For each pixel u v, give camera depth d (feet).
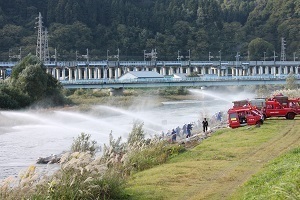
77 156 93.71
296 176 82.53
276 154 122.83
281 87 634.02
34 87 412.57
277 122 192.75
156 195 91.50
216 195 88.94
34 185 84.02
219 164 115.65
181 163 120.57
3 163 164.86
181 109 430.20
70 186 83.82
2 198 80.43
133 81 577.84
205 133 183.11
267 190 80.79
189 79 603.26
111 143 140.77
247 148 134.41
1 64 653.30
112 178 92.27
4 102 378.32
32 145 212.84
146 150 132.87
